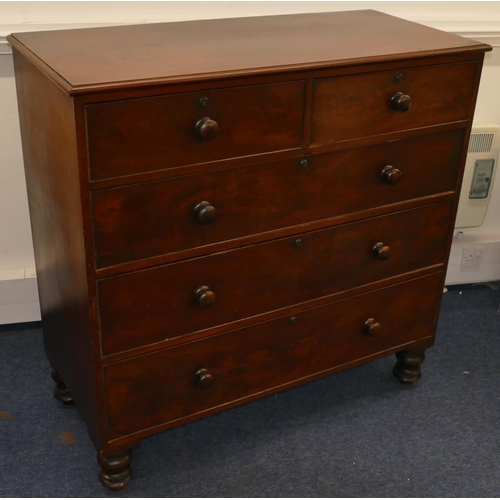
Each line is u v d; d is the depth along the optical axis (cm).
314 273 179
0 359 223
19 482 181
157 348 165
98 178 139
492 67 237
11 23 194
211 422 203
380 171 174
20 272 227
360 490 182
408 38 176
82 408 180
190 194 151
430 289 204
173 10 209
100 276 149
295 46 165
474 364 230
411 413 208
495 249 267
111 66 143
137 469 187
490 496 181
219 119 146
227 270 165
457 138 182
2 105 204
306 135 159
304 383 196
